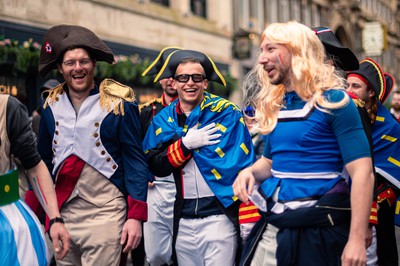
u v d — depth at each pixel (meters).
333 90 2.79
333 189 2.83
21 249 3.04
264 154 3.13
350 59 3.39
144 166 3.79
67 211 3.76
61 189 3.75
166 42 16.34
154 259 5.05
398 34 47.78
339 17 33.62
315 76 2.81
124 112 3.72
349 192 2.87
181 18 17.33
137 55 14.09
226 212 4.00
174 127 4.20
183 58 4.21
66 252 3.40
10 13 10.71
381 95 4.27
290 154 2.88
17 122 3.13
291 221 2.83
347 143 2.74
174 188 4.84
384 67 43.56
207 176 4.02
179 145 4.05
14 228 3.03
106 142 3.73
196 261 4.15
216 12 19.69
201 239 4.05
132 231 3.65
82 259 3.76
